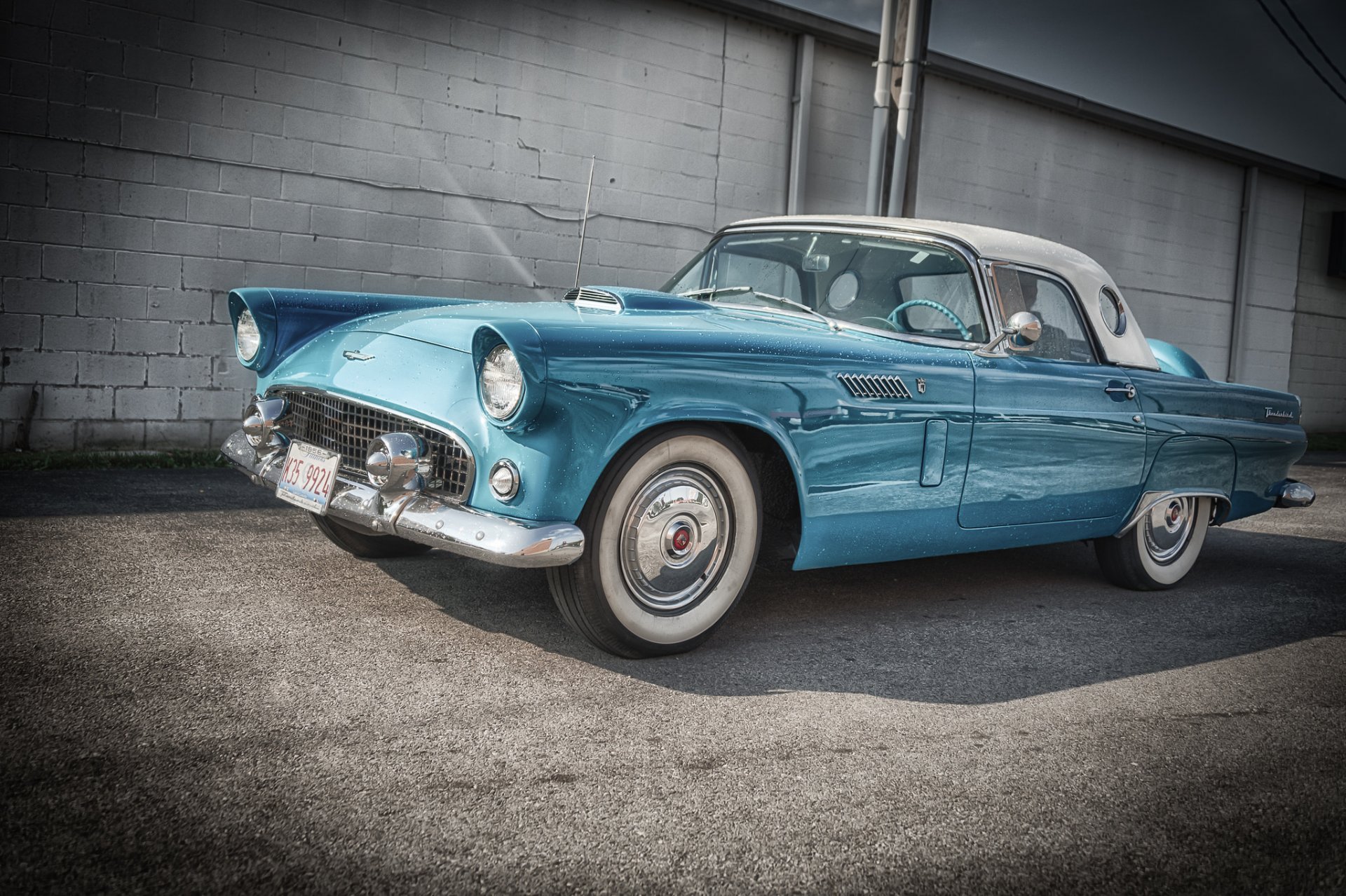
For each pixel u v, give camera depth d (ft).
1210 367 43.60
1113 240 38.50
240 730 7.31
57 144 18.61
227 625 9.59
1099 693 9.60
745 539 9.81
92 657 8.51
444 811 6.37
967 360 11.35
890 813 6.79
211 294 20.33
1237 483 14.70
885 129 25.32
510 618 10.39
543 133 23.82
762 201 27.84
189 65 19.62
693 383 8.96
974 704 9.05
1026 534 12.30
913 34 24.71
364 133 21.56
